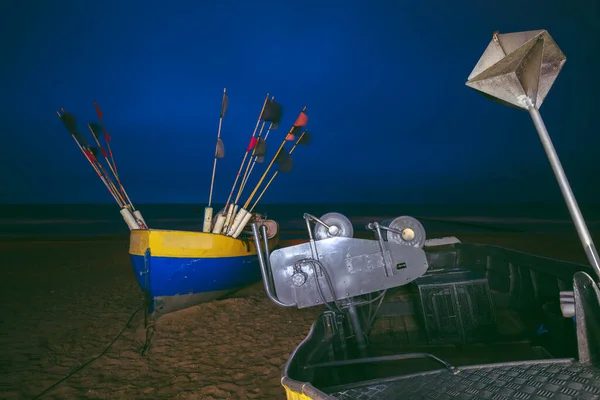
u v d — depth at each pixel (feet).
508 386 6.77
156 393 14.49
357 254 12.23
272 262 12.17
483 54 7.17
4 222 142.10
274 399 13.66
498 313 18.48
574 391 6.35
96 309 26.45
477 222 112.16
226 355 17.95
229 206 26.45
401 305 18.97
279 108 22.80
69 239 72.33
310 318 23.06
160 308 23.49
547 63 6.90
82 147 26.07
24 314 25.27
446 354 14.43
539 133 6.86
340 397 7.04
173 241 23.24
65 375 16.39
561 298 7.77
